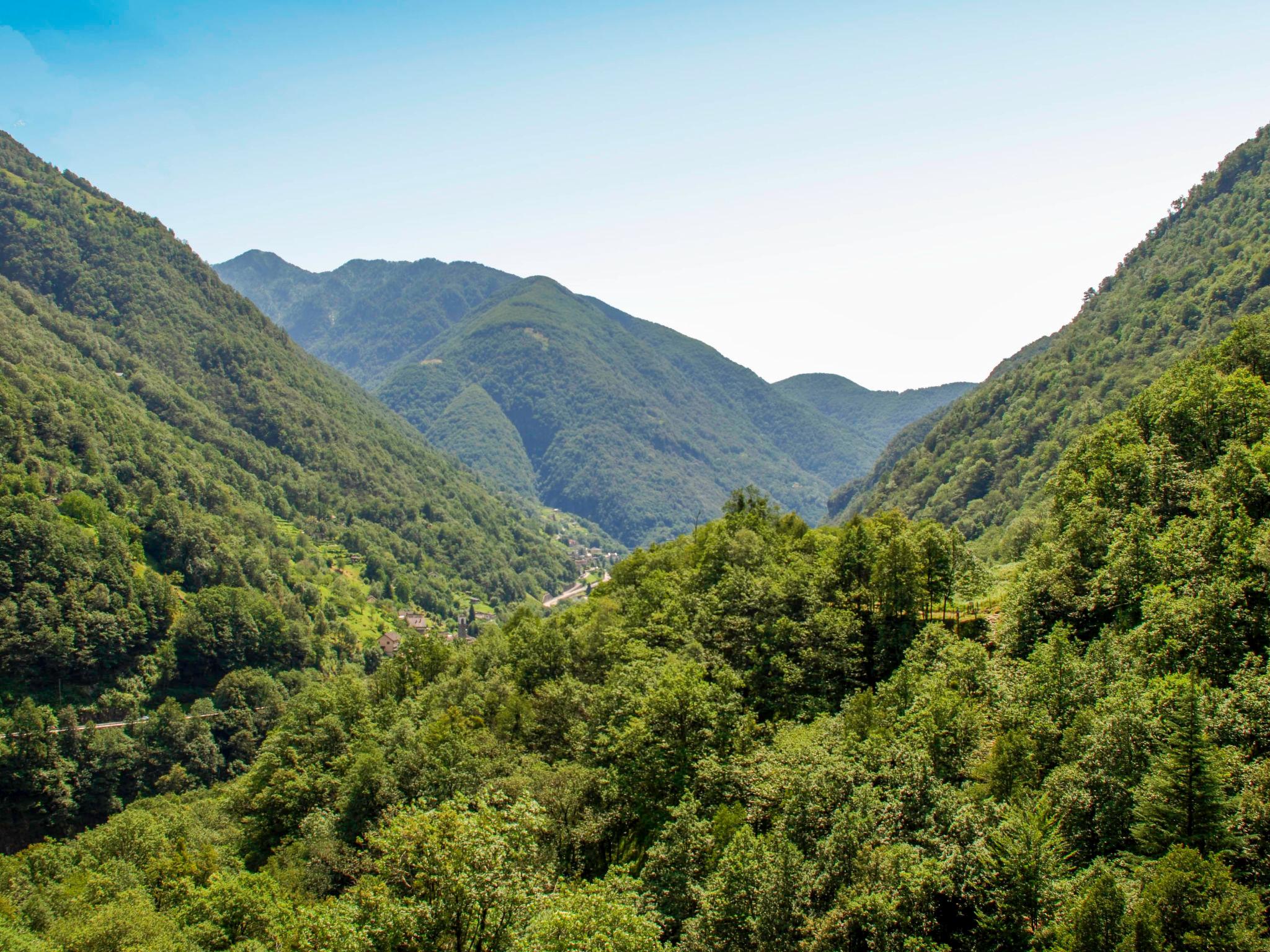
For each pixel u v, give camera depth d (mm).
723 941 41750
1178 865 33312
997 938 37344
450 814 39344
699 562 101125
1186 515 68188
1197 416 80688
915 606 78875
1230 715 42562
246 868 78688
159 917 61156
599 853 60125
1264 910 33938
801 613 80812
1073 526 71438
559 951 34719
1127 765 41500
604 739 62312
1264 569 50812
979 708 53156
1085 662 53344
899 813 44125
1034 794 42844
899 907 38938
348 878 68062
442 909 36938
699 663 72750
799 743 56250
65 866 89938
